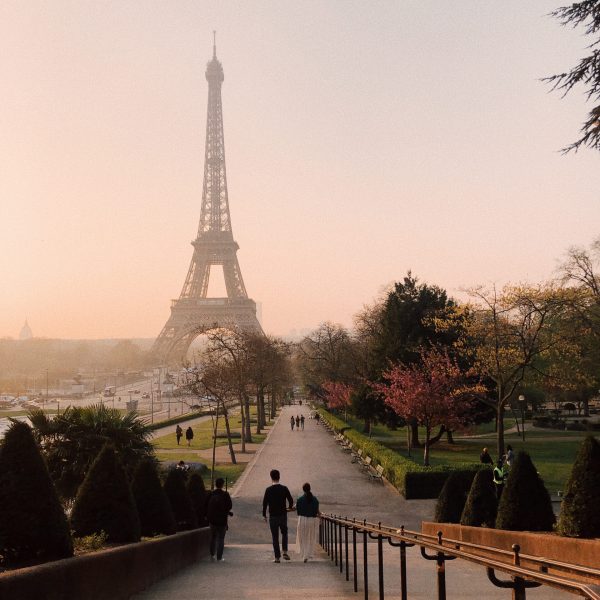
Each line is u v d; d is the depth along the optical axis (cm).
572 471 1501
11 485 1009
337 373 10325
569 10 1919
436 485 4191
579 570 621
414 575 1599
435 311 6700
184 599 1268
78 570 998
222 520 2161
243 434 6975
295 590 1399
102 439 2725
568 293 5088
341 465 5812
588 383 6444
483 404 6769
